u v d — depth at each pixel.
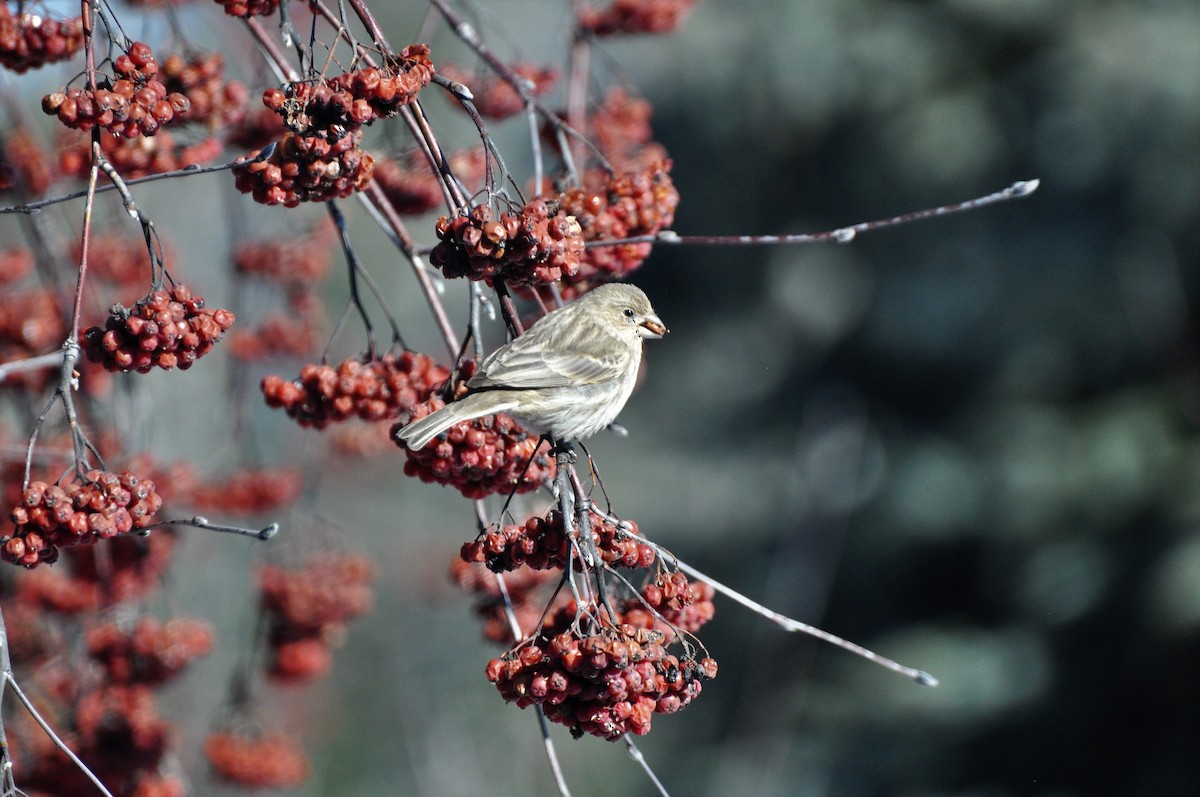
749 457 19.23
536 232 5.10
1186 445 15.04
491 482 5.79
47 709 8.00
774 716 17.25
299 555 9.13
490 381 5.71
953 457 16.56
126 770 7.72
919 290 17.02
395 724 18.67
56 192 8.14
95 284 8.70
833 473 17.77
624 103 8.09
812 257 17.78
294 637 8.95
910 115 16.44
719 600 18.97
